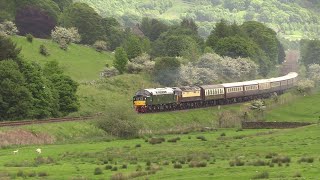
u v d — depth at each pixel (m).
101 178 167.62
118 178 165.38
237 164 185.00
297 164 179.75
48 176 173.25
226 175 162.25
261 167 176.62
